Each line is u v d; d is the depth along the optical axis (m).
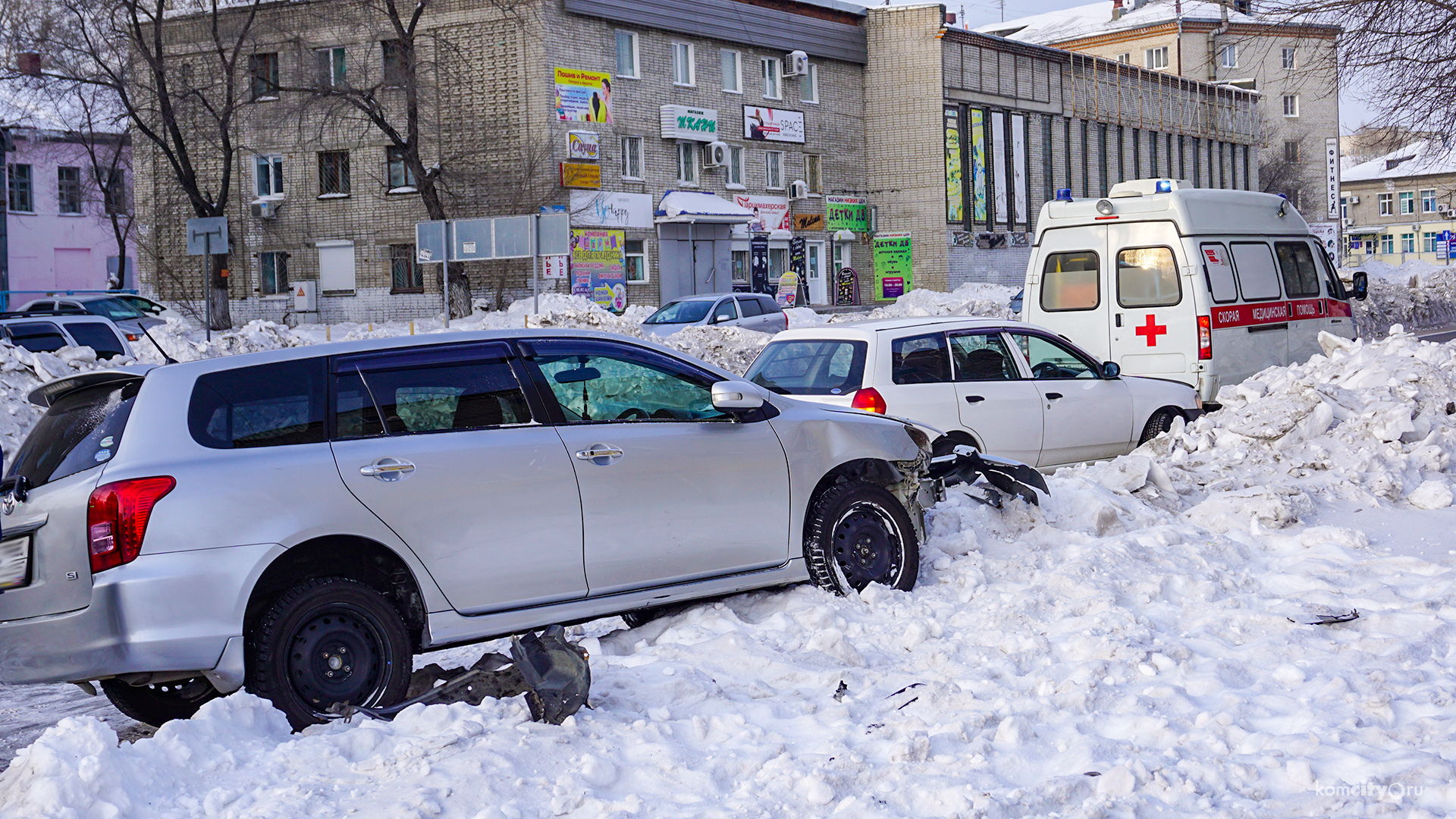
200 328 41.69
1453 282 44.78
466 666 6.22
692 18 40.69
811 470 6.52
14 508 5.04
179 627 4.77
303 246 40.62
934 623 6.01
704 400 6.36
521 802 4.05
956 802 3.93
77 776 3.85
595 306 33.75
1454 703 4.81
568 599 5.72
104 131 49.09
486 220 22.92
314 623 5.05
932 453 7.66
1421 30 15.53
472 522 5.43
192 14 37.41
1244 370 13.52
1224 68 72.56
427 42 37.69
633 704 5.02
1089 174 55.84
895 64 47.62
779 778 4.17
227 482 4.94
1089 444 10.80
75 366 16.44
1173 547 7.43
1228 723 4.62
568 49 37.31
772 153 44.66
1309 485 9.30
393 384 5.47
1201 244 13.25
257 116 39.31
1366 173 107.88
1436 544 7.84
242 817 3.86
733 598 6.47
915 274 48.09
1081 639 5.67
